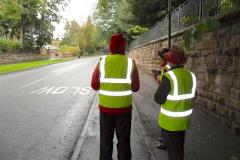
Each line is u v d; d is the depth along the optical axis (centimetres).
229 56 480
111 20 3184
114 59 297
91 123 520
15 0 2561
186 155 360
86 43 5781
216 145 395
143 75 1418
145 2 1698
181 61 271
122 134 300
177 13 920
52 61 3167
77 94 871
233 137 430
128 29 2508
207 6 276
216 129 471
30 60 3388
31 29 3741
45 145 414
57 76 1451
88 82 1184
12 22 3250
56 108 665
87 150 383
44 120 553
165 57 278
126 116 300
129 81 297
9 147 408
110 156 304
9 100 768
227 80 488
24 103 726
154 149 382
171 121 269
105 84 296
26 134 466
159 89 269
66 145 413
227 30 486
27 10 3447
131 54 2781
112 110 296
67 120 553
